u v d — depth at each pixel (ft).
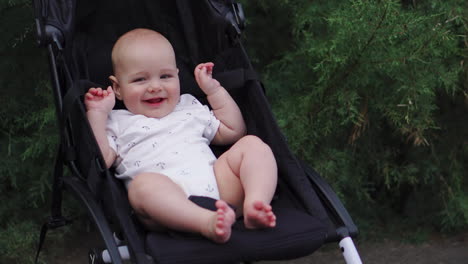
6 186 10.21
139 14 8.59
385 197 10.95
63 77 7.81
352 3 9.42
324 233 7.34
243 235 7.19
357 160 10.35
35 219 10.20
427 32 9.33
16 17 9.67
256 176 7.51
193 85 8.59
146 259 7.08
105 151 7.88
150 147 7.97
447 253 9.98
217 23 8.41
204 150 8.04
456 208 10.25
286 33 10.63
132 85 8.11
